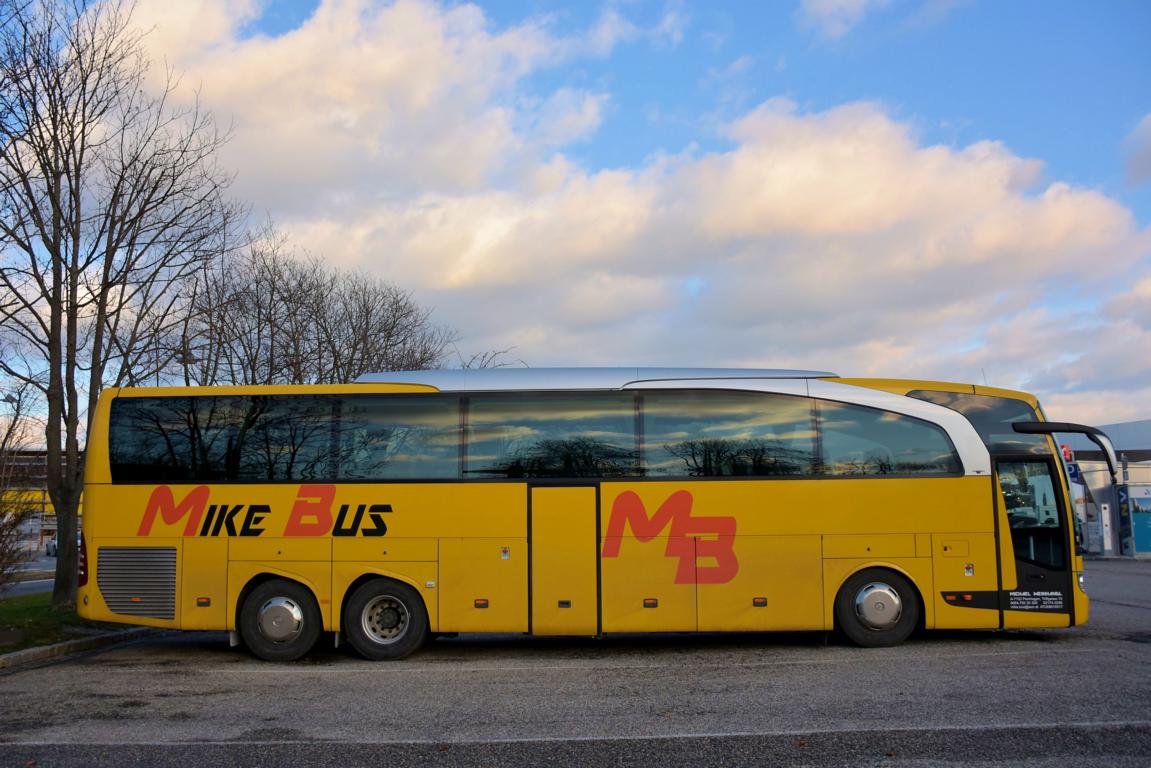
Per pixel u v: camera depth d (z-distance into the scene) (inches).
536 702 329.1
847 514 434.3
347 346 1134.4
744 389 443.8
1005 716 291.6
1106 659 397.4
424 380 447.5
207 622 433.1
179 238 562.9
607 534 431.2
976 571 433.4
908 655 414.0
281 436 444.1
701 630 426.6
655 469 436.1
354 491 436.8
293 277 1010.7
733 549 430.6
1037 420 446.9
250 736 282.7
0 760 257.6
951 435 442.3
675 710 311.3
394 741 274.2
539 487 434.3
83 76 521.3
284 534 435.2
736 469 436.8
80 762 255.1
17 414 655.8
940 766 239.3
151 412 450.9
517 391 442.9
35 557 667.4
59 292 528.1
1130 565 1167.0
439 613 428.8
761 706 314.3
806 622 429.4
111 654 463.8
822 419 442.0
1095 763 240.2
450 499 434.0
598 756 254.2
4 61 498.6
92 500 444.8
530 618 427.5
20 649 444.5
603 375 446.3
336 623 430.0
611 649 463.2
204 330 679.7
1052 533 438.3
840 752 253.6
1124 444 1652.3
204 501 439.8
